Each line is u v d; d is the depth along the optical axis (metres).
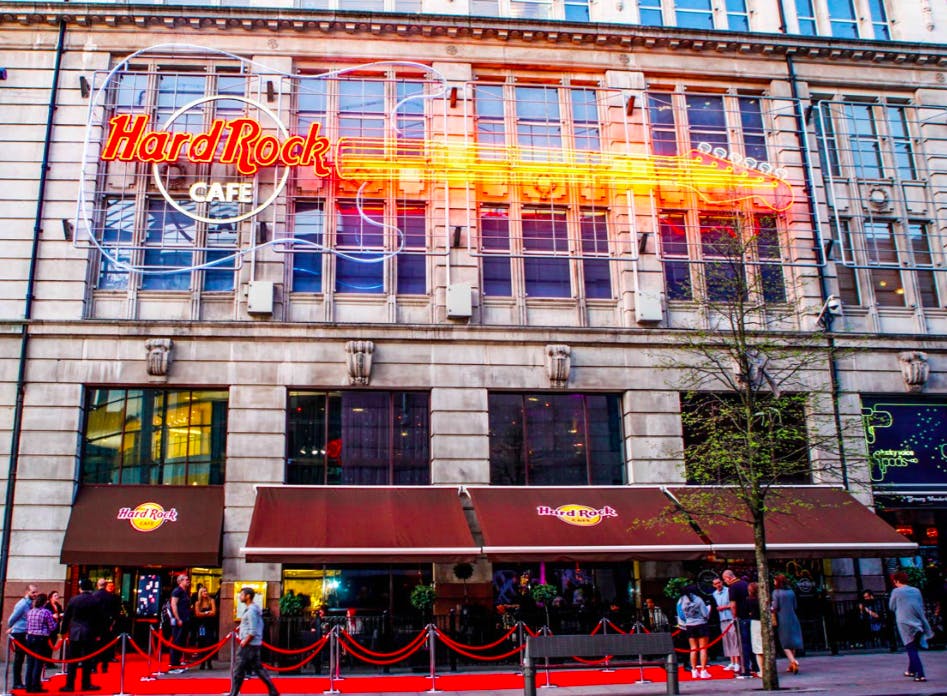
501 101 25.84
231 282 23.73
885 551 21.38
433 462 22.73
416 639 17.42
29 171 23.70
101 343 22.62
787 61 27.25
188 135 23.34
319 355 23.02
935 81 28.08
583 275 24.92
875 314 25.81
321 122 24.95
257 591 21.09
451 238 24.30
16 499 21.44
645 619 21.28
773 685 15.05
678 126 26.33
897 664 18.31
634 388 23.86
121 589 21.64
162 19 24.66
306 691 16.23
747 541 21.03
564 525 21.11
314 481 22.48
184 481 22.30
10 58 24.38
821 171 26.66
